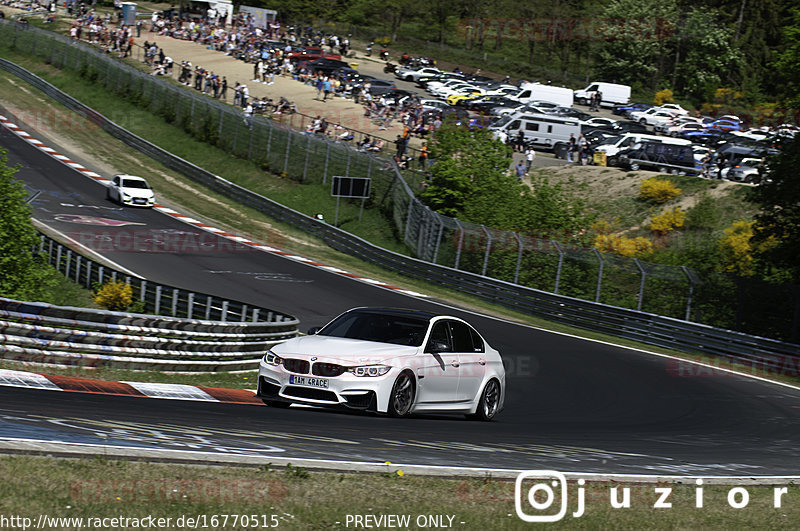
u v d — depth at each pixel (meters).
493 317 97.44
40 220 123.38
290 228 144.25
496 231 115.81
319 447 24.59
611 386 63.75
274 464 21.02
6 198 72.31
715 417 53.84
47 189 144.50
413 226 134.25
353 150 158.75
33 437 20.17
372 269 124.19
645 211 147.38
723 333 85.00
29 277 72.44
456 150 138.62
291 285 103.44
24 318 42.16
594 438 37.91
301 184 162.88
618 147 166.88
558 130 180.25
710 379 72.06
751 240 101.38
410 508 18.92
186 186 163.25
